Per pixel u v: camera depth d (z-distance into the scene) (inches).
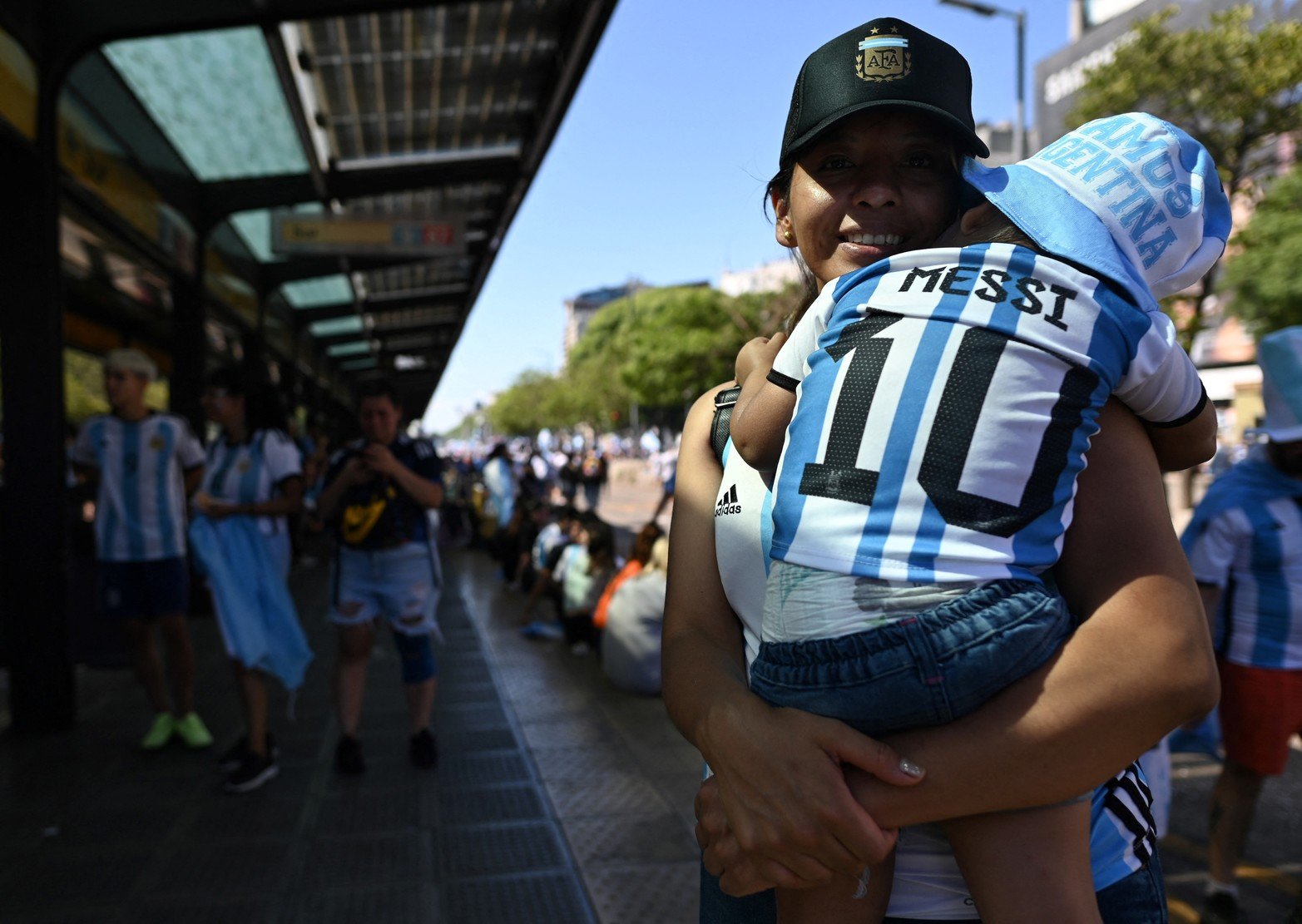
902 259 39.0
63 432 206.2
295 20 220.2
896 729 35.8
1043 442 35.3
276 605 176.1
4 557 204.5
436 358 1194.0
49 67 200.7
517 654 289.1
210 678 256.4
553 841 149.6
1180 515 694.5
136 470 191.8
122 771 182.9
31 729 205.6
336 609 181.3
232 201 352.5
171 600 194.1
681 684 43.4
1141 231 39.6
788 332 52.7
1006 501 35.1
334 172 376.8
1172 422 40.0
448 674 263.6
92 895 132.0
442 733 207.9
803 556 37.9
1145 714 34.0
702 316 2148.1
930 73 43.0
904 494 35.8
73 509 266.5
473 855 144.6
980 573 35.1
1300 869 144.2
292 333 679.1
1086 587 37.4
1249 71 508.4
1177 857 149.9
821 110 43.9
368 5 217.9
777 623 39.5
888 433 36.2
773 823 36.1
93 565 238.5
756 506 45.4
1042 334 35.6
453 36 305.1
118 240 263.4
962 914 39.0
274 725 214.8
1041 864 35.9
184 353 342.6
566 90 325.4
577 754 193.0
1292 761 191.0
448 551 595.2
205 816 160.4
